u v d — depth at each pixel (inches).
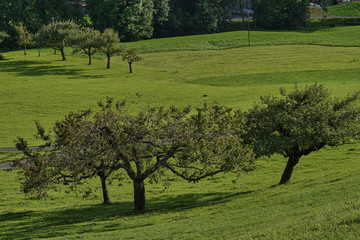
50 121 3073.3
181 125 1343.5
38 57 6112.2
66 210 1508.4
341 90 3238.2
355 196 871.1
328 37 6948.8
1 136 2719.0
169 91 3976.4
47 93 3939.5
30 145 2506.2
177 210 1316.4
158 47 6771.7
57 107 3459.6
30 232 1155.3
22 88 4197.8
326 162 1996.8
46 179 1279.5
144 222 1151.6
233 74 4712.1
